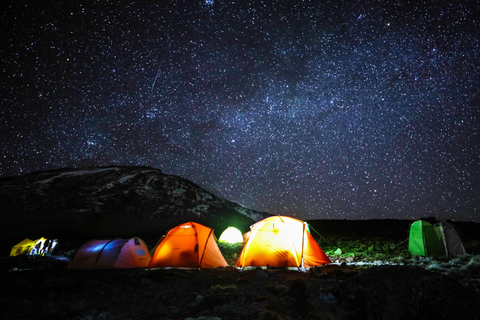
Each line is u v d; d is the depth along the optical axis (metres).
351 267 9.31
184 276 8.76
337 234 22.88
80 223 33.41
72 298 6.50
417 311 4.45
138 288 7.43
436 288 4.58
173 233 10.78
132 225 34.38
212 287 6.75
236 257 13.48
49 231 29.58
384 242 15.85
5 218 32.50
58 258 14.90
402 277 4.96
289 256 9.54
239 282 7.50
